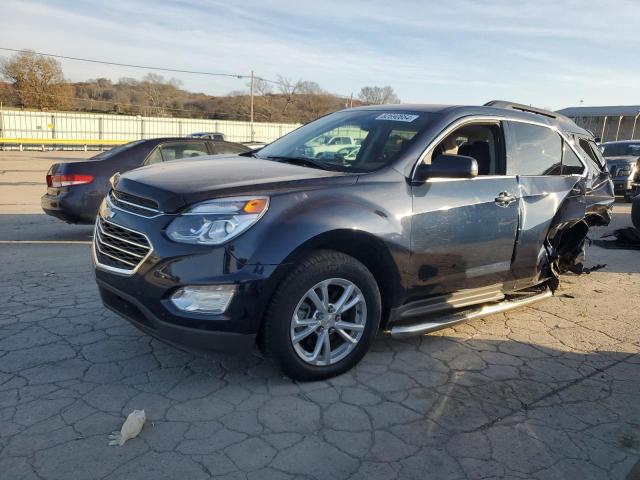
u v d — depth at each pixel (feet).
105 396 10.84
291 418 10.37
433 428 10.32
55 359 12.32
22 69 201.46
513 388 12.06
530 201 15.25
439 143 13.50
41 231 28.22
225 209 10.51
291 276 10.83
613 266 24.27
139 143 26.21
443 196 13.07
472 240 13.73
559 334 15.44
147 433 9.67
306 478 8.72
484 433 10.25
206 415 10.33
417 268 12.76
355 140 14.05
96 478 8.46
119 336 13.64
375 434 10.00
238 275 10.35
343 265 11.39
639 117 152.56
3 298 16.22
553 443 10.06
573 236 19.72
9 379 11.35
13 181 55.21
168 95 251.80
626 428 10.69
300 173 12.11
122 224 11.27
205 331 10.44
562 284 20.77
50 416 10.06
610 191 21.08
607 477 9.20
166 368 12.10
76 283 17.98
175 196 10.64
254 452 9.29
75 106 212.23
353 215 11.45
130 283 10.89
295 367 11.35
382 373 12.41
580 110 160.15
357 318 12.12
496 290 15.16
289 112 244.63
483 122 14.76
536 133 16.43
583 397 11.82
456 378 12.39
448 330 15.33
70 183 24.03
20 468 8.61
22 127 122.83
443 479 8.91
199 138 28.37
